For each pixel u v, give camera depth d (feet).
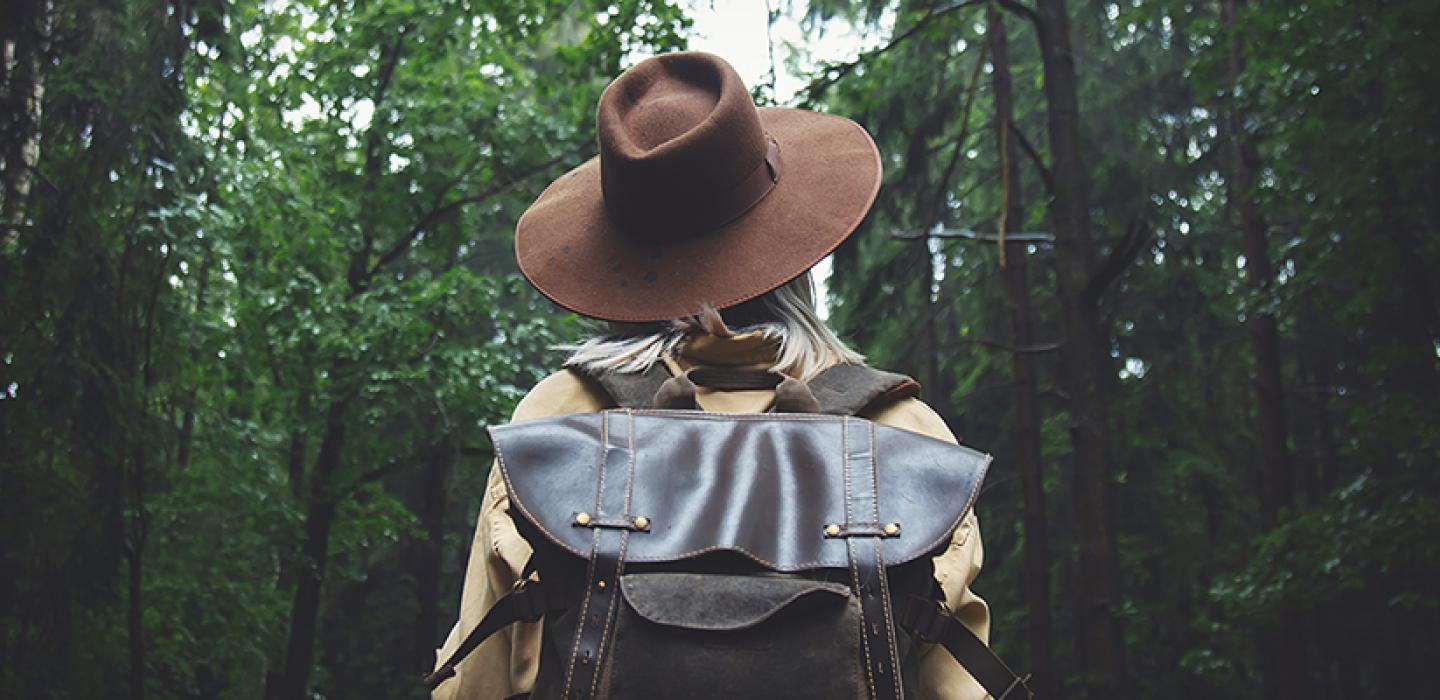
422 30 52.42
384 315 48.67
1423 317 39.70
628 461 4.66
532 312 72.49
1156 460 68.23
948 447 4.82
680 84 5.77
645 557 4.43
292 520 52.19
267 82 53.93
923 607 4.60
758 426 4.81
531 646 4.95
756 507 4.55
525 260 5.81
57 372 34.40
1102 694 35.37
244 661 51.85
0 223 34.99
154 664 46.52
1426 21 33.76
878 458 4.71
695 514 4.51
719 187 5.48
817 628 4.30
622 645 4.29
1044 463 75.15
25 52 35.55
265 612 52.01
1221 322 67.67
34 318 34.91
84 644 35.50
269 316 49.01
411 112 51.55
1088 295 38.01
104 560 35.55
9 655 34.47
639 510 4.54
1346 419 62.54
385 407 49.06
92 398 34.88
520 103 54.39
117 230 36.94
